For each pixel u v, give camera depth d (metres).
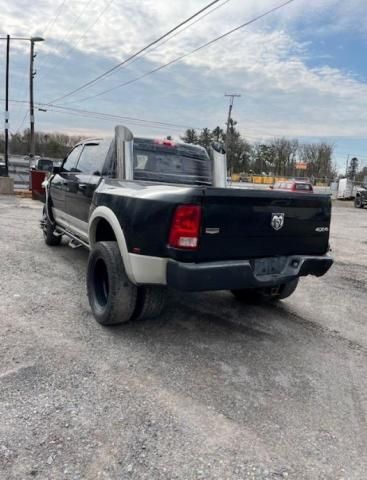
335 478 1.96
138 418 2.30
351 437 2.27
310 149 85.19
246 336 3.59
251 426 2.31
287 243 3.35
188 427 2.26
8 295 4.20
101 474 1.88
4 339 3.17
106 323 3.49
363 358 3.30
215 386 2.71
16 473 1.85
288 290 4.31
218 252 2.92
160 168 4.50
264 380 2.83
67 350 3.06
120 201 3.28
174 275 2.83
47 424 2.20
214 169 5.03
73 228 5.09
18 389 2.50
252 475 1.94
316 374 2.98
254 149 85.75
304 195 3.36
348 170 91.12
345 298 5.03
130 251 3.10
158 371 2.85
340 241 10.09
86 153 4.96
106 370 2.81
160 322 3.75
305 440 2.22
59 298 4.21
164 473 1.91
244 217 2.98
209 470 1.95
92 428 2.19
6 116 19.73
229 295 4.80
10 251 6.21
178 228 2.78
